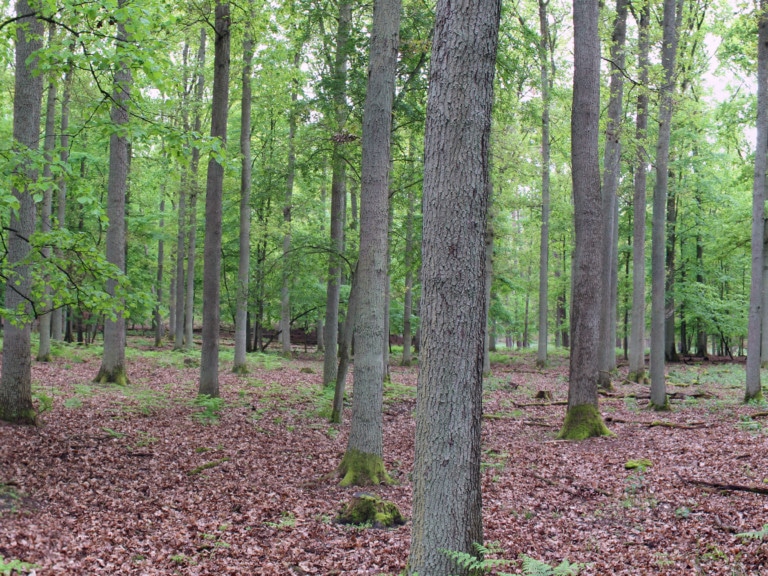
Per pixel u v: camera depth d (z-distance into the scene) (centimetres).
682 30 1834
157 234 2816
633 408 1606
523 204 2600
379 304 978
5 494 732
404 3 1229
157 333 2950
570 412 1267
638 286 2242
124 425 1161
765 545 592
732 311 3141
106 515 732
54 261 742
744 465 916
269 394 1673
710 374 2464
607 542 669
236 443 1148
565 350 3866
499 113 1462
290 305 3056
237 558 640
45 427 1048
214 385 1510
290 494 885
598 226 1238
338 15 1452
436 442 435
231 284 3153
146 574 579
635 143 1544
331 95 1322
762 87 1556
